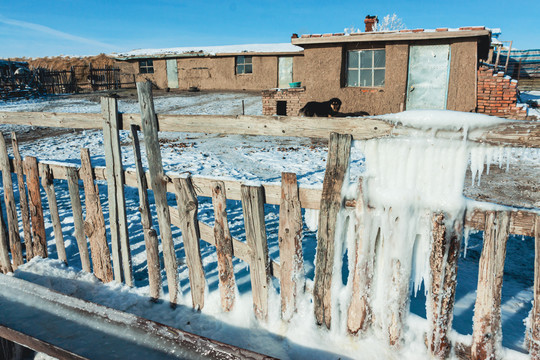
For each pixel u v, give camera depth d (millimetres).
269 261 2717
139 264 4086
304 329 2654
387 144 2188
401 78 12508
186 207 2844
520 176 7031
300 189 2473
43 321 2479
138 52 27250
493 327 2129
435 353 2303
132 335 2273
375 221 2314
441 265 2178
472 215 2084
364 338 2521
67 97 22172
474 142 1994
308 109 13492
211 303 3008
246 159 9258
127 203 6145
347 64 13422
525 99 15922
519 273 3684
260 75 23297
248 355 1991
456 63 11836
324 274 2510
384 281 2373
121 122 3002
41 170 3457
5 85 22234
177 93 23250
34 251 3779
